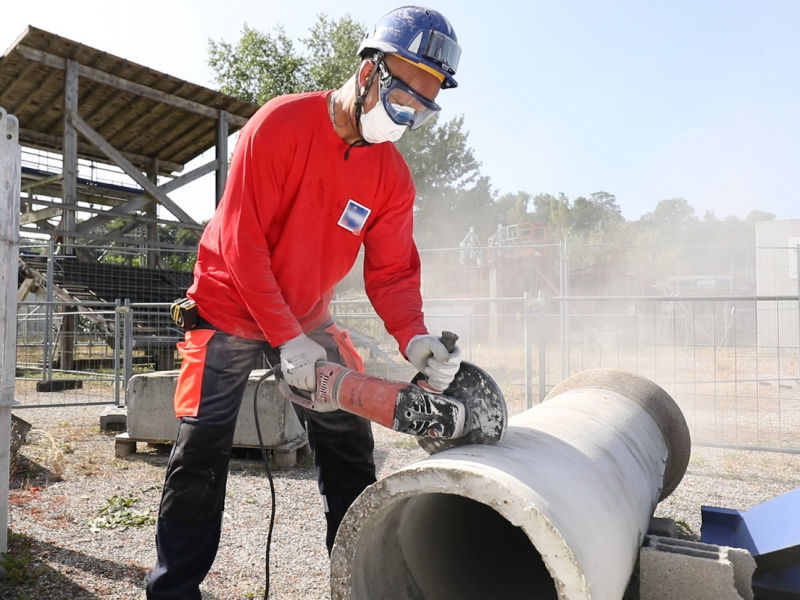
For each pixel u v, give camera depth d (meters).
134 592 2.86
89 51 13.81
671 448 3.24
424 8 2.05
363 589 1.63
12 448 4.88
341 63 33.25
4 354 3.00
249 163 2.16
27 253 15.87
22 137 17.70
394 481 1.53
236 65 33.34
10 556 3.02
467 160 41.06
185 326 2.39
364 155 2.33
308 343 2.09
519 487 1.45
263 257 2.16
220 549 3.42
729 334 17.73
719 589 2.05
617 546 1.71
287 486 4.65
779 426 6.94
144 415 5.50
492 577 2.24
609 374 3.43
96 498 4.35
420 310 2.49
